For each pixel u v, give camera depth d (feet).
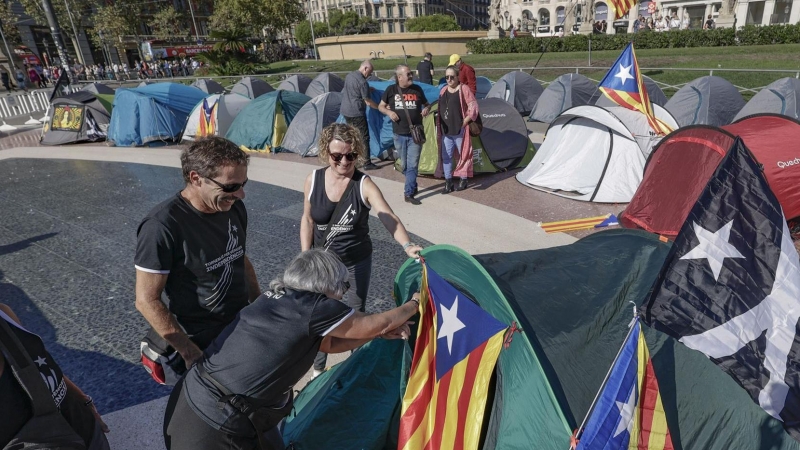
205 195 6.80
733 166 7.20
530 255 9.48
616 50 83.61
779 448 7.27
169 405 6.66
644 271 9.29
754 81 51.62
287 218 22.48
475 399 7.53
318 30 222.69
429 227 20.35
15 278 17.53
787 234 6.93
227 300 7.51
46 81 118.93
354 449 8.72
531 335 7.32
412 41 113.60
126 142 40.11
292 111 36.68
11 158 38.75
